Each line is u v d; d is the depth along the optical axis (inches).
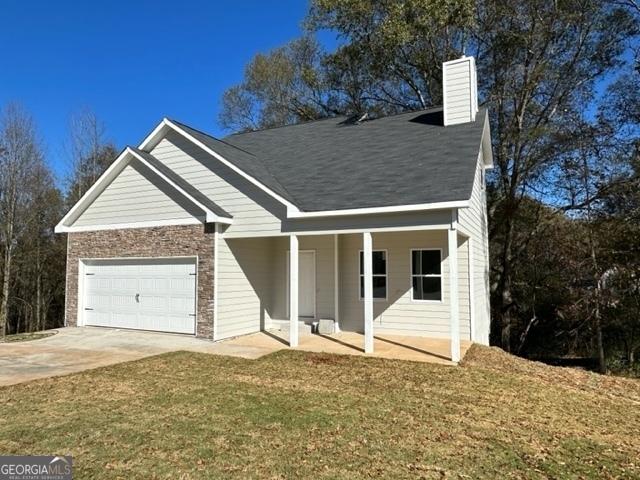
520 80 765.9
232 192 479.2
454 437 210.5
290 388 287.1
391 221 380.8
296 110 1135.0
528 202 807.7
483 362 382.3
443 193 361.1
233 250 491.8
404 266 496.4
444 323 476.1
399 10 763.4
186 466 171.8
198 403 251.9
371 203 382.3
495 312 832.9
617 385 374.6
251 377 315.0
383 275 506.0
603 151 704.4
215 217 460.4
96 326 556.4
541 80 736.3
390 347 423.2
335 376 319.9
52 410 238.8
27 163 948.0
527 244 802.2
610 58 716.7
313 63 1137.4
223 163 477.1
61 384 294.2
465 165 405.1
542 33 730.8
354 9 818.8
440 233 481.7
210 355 389.4
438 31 789.2
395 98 954.7
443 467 177.0
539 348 814.5
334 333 503.5
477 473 173.3
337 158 504.4
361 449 191.8
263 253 542.9
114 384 294.2
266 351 406.6
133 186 531.8
